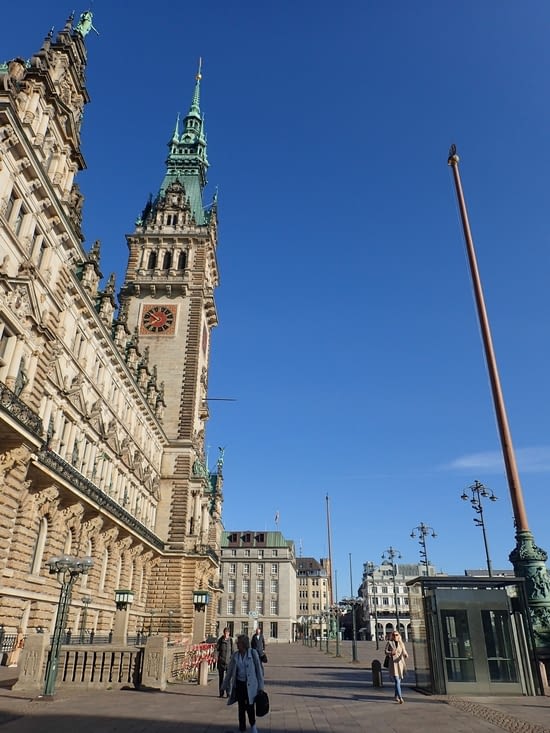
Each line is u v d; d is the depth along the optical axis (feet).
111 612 168.45
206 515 276.82
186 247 282.56
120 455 182.70
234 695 44.29
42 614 120.16
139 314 267.18
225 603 506.07
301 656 204.33
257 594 506.89
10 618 105.81
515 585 78.18
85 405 154.20
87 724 47.62
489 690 74.02
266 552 519.19
